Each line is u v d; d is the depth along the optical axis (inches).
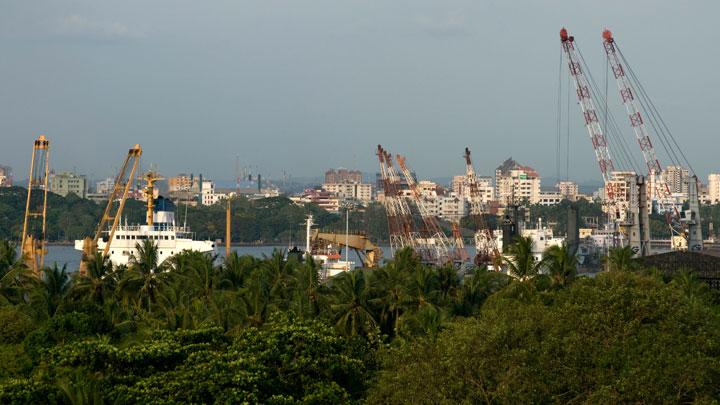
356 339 7258.9
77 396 5565.9
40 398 5772.6
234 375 5861.2
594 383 5910.4
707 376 5728.3
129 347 6466.5
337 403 6043.3
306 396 6018.7
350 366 6481.3
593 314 6402.6
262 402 5826.8
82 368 6146.7
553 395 5846.5
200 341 6697.8
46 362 6628.9
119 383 6082.7
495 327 6205.7
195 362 6112.2
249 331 6653.5
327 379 6412.4
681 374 5743.1
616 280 7047.2
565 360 5989.2
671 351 5999.0
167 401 5698.8
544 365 5930.1
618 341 6131.9
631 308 6461.6
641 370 5787.4
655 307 6486.2
